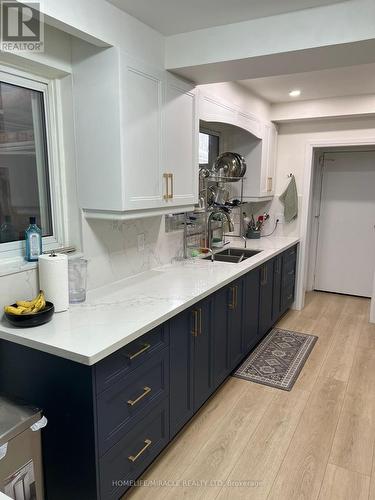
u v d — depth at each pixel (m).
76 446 1.60
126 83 1.98
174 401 2.13
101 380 1.54
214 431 2.35
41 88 2.03
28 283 1.89
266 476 1.99
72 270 2.06
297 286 4.64
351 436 2.31
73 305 2.03
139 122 2.11
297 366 3.19
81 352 1.46
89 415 1.53
